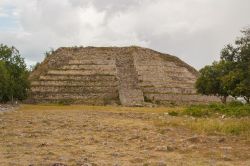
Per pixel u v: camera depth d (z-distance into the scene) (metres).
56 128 38.62
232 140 29.91
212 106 66.94
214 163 20.22
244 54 65.19
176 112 63.00
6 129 36.94
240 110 57.72
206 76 99.81
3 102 108.50
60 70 130.75
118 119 53.28
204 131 35.88
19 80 106.62
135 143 27.78
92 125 42.50
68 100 115.69
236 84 67.25
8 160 19.83
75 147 25.23
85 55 139.62
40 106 97.50
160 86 122.31
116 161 20.17
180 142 28.28
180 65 141.75
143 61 136.38
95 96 117.62
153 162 19.92
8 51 106.12
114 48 144.75
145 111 74.88
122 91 116.00
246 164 20.19
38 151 23.09
